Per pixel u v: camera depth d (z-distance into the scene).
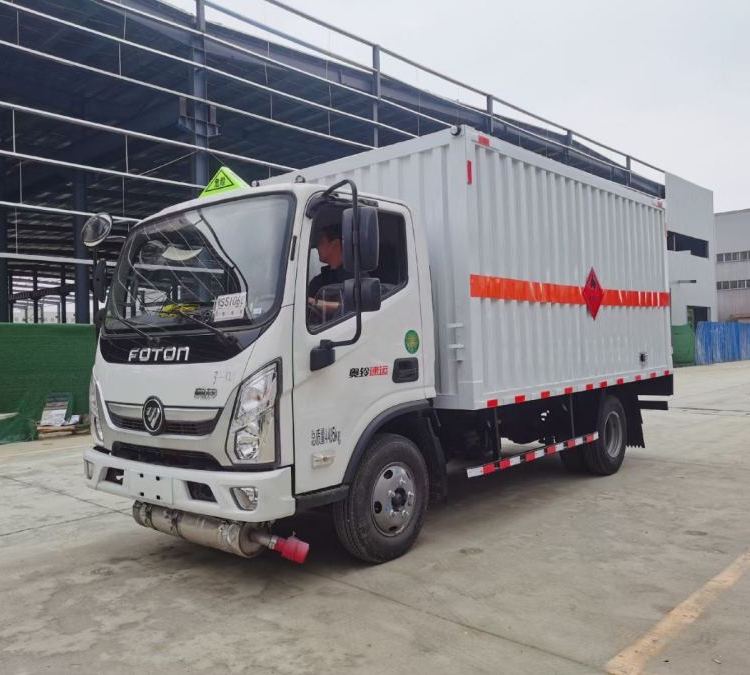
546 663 3.38
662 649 3.50
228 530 4.21
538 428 7.20
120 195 20.44
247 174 20.34
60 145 17.53
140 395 4.46
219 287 4.38
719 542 5.23
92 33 12.05
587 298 7.18
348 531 4.60
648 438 10.48
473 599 4.18
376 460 4.70
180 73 14.94
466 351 5.31
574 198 7.07
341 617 3.97
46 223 22.39
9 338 11.29
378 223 4.60
